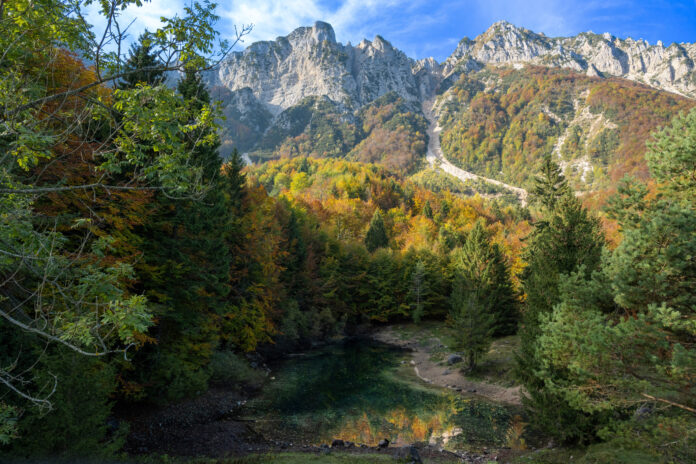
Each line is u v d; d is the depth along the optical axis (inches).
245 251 1314.0
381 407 959.0
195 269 859.4
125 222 651.5
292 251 1948.8
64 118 267.9
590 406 408.8
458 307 1508.4
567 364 441.1
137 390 725.9
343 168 6855.3
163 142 247.0
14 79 237.5
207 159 997.2
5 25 230.1
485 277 1722.4
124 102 238.7
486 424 844.0
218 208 1026.1
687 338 378.6
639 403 430.9
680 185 430.9
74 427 422.6
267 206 1866.4
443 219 5211.6
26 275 319.9
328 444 714.2
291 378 1212.5
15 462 377.7
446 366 1398.9
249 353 1344.7
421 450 683.4
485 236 1838.1
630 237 395.5
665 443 396.8
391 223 4808.1
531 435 772.0
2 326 394.0
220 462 552.7
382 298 2508.6
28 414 396.2
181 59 255.6
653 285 371.2
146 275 784.9
